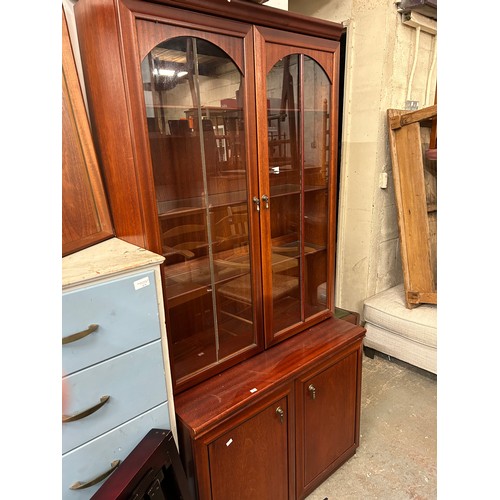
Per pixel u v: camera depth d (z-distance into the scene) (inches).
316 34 53.0
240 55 45.5
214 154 49.4
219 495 46.5
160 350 39.8
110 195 44.8
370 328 96.4
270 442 51.4
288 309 61.3
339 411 61.9
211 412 44.4
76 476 35.5
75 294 32.2
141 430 39.9
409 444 70.2
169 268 47.5
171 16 38.9
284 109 53.2
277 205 57.3
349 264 101.4
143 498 36.4
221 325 53.9
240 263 54.1
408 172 86.2
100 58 39.4
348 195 97.7
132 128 38.8
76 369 33.6
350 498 59.8
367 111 89.0
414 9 81.4
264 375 51.3
